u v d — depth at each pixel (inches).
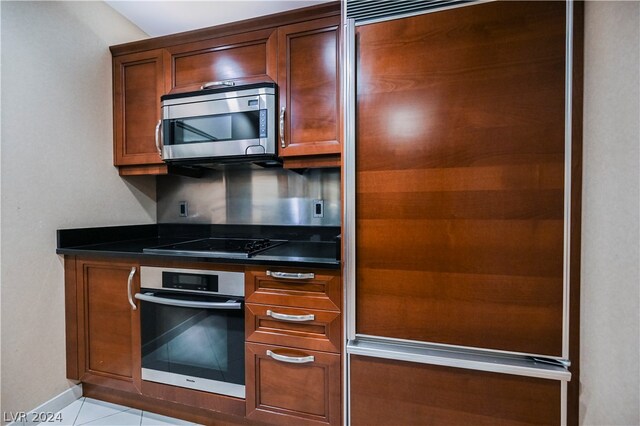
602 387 31.3
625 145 28.5
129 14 71.2
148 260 55.4
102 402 62.0
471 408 38.4
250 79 59.4
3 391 49.8
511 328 37.0
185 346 54.2
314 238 72.8
